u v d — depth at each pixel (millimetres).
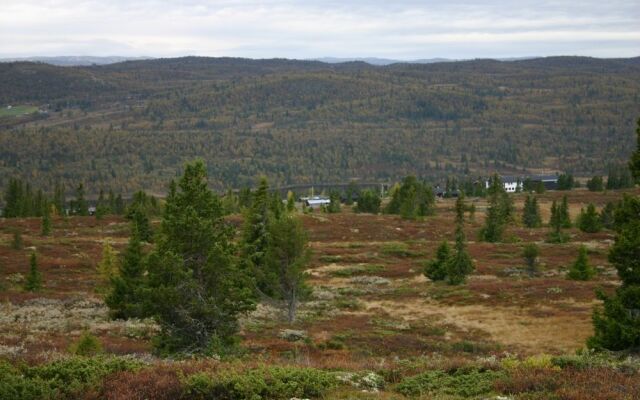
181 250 23328
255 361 19750
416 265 72625
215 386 14125
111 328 34094
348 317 42719
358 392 14852
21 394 13586
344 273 67188
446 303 47938
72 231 98938
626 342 23688
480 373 16625
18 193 123250
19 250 74562
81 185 139000
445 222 111312
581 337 35594
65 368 15367
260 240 45812
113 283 38875
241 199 125688
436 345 32844
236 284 24656
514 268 67250
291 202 115312
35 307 42406
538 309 43562
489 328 39094
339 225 102562
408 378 16672
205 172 24688
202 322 23062
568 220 100875
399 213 127250
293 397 14234
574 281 54375
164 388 14148
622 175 190750
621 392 13383
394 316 43875
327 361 21469
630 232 24391
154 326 34656
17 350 22375
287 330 34562
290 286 39844
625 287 24906
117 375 15250
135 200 116875
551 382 14602
